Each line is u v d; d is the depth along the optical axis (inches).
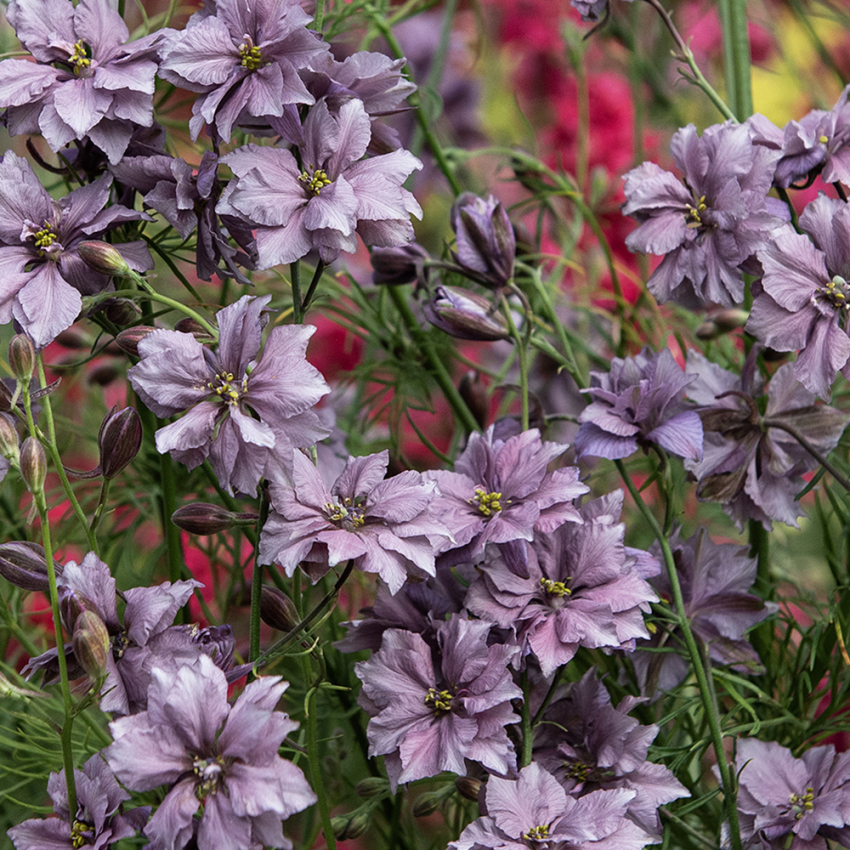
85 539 36.4
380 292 36.9
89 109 32.0
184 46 31.6
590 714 32.5
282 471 31.1
